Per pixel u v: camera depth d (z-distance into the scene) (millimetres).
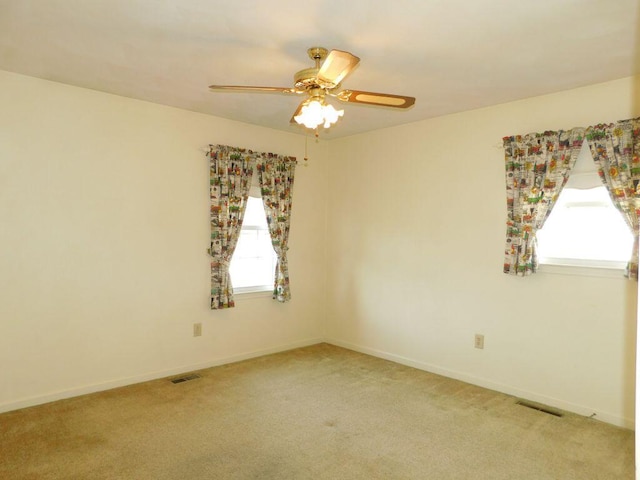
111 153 3516
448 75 2973
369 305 4680
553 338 3344
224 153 4105
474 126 3801
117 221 3561
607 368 3082
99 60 2799
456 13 2137
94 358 3465
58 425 2857
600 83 3105
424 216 4176
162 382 3721
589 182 3174
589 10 2104
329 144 5125
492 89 3266
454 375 3945
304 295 4965
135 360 3684
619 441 2770
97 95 3430
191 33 2395
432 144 4105
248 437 2738
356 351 4785
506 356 3604
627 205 2938
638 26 2262
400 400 3395
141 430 2803
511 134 3568
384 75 2980
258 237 4605
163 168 3809
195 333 4051
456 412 3182
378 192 4586
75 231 3354
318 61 2574
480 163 3764
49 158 3223
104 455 2486
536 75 2971
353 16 2174
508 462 2494
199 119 4023
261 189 4453
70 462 2406
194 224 4020
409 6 2070
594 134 3088
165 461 2436
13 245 3088
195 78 3107
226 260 4137
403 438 2762
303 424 2938
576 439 2787
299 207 4879
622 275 3016
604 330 3100
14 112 3068
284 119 4215
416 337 4246
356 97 2393
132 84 3258
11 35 2443
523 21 2215
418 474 2357
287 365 4246
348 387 3664
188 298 3996
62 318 3305
